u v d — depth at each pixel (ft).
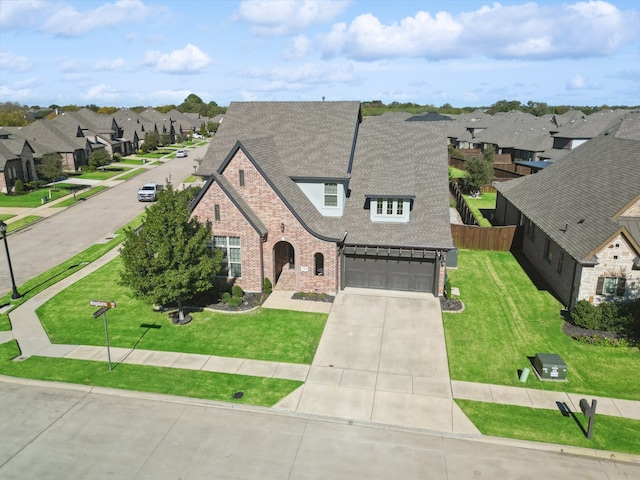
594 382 61.36
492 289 89.97
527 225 108.78
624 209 76.18
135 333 74.59
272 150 94.68
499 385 60.90
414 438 51.42
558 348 69.26
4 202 160.86
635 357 66.80
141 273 71.56
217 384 61.11
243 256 86.33
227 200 83.76
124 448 50.01
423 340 71.77
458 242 115.55
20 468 47.19
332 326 76.07
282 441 51.01
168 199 73.82
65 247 116.47
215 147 103.55
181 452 49.37
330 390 59.82
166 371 64.08
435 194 93.20
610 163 94.32
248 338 72.64
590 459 48.39
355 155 102.89
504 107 643.45
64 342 72.02
